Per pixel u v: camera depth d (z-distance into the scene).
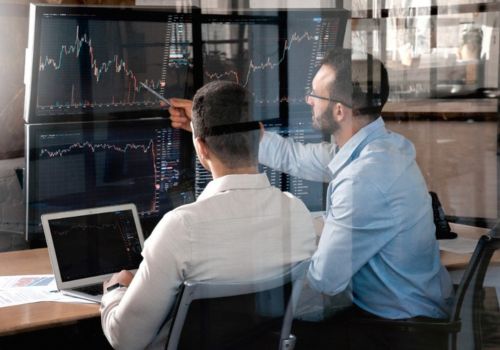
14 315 1.67
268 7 2.18
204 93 1.88
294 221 1.81
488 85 3.06
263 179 1.83
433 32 2.94
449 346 2.01
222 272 1.60
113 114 2.08
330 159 2.09
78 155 2.07
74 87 2.04
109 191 2.10
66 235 1.87
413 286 2.00
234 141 1.85
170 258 1.56
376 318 1.95
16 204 2.12
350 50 2.29
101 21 2.01
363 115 2.18
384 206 2.01
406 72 2.82
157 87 2.13
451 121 3.03
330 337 1.89
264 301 1.68
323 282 1.87
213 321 1.58
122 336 1.59
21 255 2.09
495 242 2.11
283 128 2.12
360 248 1.96
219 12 2.14
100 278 1.87
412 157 2.13
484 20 3.08
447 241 2.19
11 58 2.26
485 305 2.05
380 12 2.57
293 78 2.17
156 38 2.10
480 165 2.96
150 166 2.13
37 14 1.93
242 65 2.15
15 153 2.17
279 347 1.73
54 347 1.94
